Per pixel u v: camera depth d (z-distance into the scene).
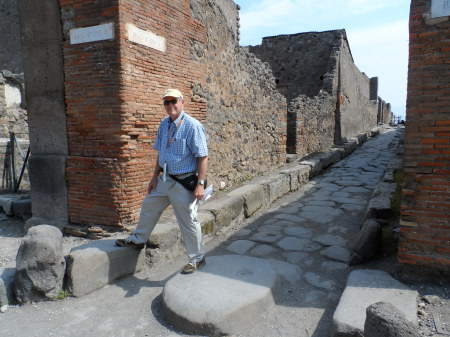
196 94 5.39
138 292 3.29
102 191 4.26
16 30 16.12
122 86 3.98
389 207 4.56
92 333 2.68
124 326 2.77
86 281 3.23
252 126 7.42
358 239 3.82
